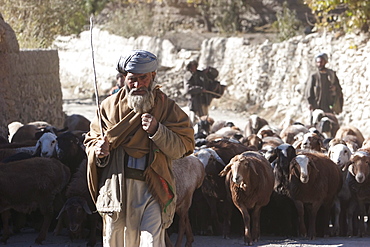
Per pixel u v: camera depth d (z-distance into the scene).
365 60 26.06
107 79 42.53
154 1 50.66
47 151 11.68
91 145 5.90
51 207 10.55
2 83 18.19
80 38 47.94
